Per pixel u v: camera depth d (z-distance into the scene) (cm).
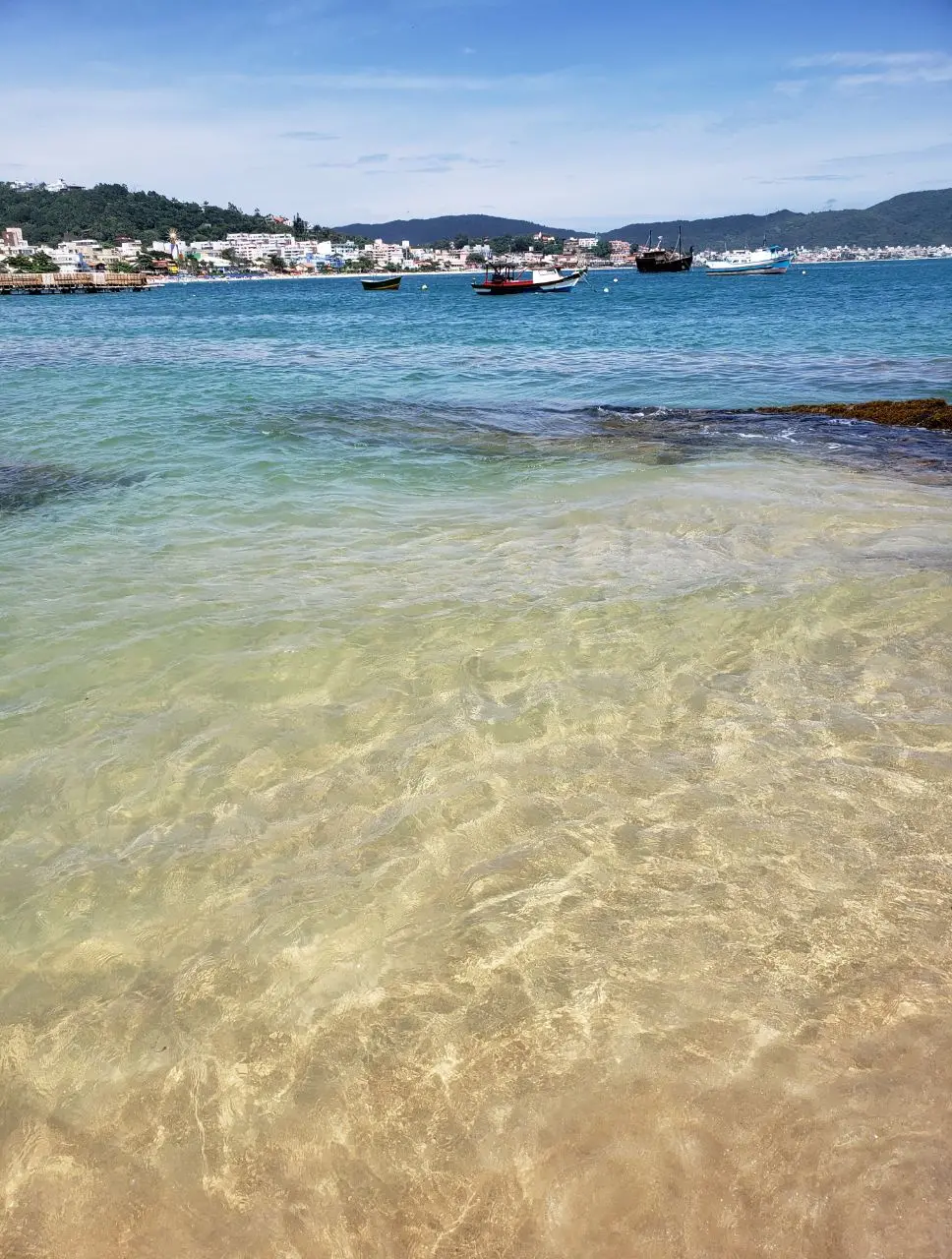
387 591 571
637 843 317
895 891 289
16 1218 197
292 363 2211
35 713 420
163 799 353
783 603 529
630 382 1773
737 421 1250
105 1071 233
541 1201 196
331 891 298
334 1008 250
